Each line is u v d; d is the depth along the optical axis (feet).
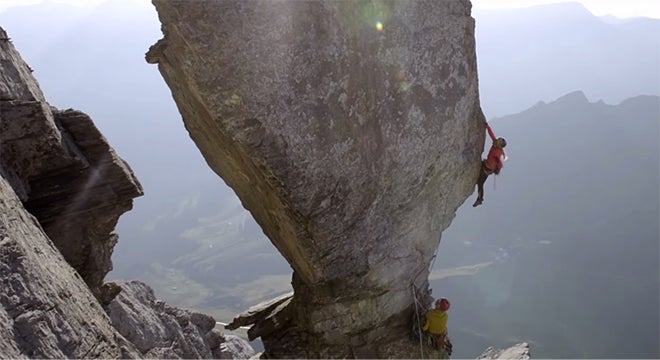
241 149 33.45
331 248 39.11
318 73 33.83
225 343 79.87
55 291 27.50
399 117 38.47
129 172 47.11
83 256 42.45
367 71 36.04
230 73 31.19
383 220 40.81
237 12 30.55
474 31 41.27
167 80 37.19
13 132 37.76
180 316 68.80
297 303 46.21
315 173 35.42
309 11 32.76
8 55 40.04
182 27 29.73
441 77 39.93
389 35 36.58
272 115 32.89
